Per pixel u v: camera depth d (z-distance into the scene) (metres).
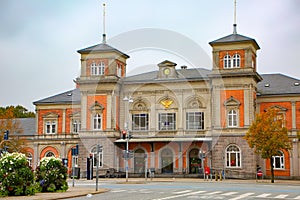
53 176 28.12
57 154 74.44
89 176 52.00
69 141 73.94
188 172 55.59
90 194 26.45
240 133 60.31
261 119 55.03
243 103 60.62
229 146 60.69
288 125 63.69
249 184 44.88
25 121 80.62
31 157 75.44
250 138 54.84
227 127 60.84
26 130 78.38
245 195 27.80
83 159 65.81
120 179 50.19
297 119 63.47
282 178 62.38
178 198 24.59
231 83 61.19
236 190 33.03
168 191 30.84
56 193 26.84
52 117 75.44
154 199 23.72
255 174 59.69
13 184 24.53
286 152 62.88
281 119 56.44
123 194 27.62
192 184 42.25
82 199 23.66
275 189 35.16
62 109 75.12
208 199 24.31
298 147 62.59
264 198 25.59
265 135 53.62
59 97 76.06
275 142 53.09
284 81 67.12
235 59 61.22
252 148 58.50
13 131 72.75
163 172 54.03
